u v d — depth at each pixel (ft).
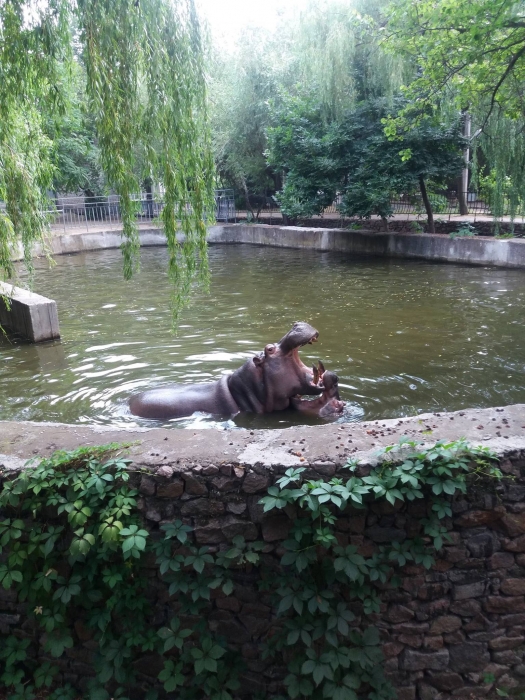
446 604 12.78
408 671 12.93
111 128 18.29
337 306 43.32
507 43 38.60
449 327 36.01
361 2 67.67
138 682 13.37
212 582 12.50
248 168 98.17
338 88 68.33
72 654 13.58
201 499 12.61
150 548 12.60
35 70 19.53
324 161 71.77
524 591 12.89
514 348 31.14
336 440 13.50
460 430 13.71
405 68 60.95
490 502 12.51
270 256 72.84
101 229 90.84
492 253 58.65
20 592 13.24
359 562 12.12
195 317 41.16
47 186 31.07
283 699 12.66
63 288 55.11
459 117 63.16
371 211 71.26
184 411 22.85
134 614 13.10
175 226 20.33
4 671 13.76
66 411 24.04
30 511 13.19
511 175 48.98
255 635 12.92
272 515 12.49
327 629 12.23
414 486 11.90
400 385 25.86
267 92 93.61
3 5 18.51
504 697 12.95
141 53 18.49
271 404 22.77
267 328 37.32
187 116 19.49
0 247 26.23
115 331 37.99
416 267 60.13
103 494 12.53
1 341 36.40
